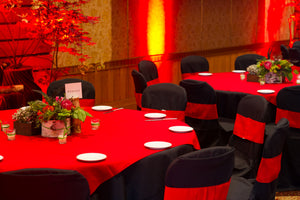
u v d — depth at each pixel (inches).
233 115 199.5
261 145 146.7
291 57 332.8
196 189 94.7
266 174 114.1
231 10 363.3
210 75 241.9
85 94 186.5
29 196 82.0
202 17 339.9
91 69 270.7
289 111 171.2
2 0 203.2
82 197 85.5
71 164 100.0
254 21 388.2
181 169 91.8
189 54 335.6
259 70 212.4
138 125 135.9
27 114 124.6
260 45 399.5
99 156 104.8
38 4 202.7
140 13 296.2
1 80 209.0
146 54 305.6
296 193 169.2
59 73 236.7
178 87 172.6
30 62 233.8
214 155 94.3
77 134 125.6
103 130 130.1
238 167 144.8
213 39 352.5
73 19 213.8
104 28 274.5
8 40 221.9
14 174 80.8
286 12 423.5
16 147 112.8
